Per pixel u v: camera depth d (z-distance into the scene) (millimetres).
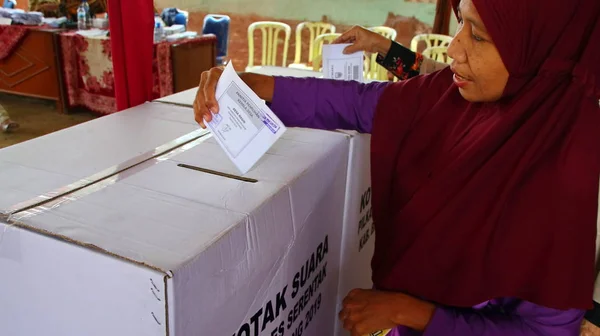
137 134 847
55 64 3674
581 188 605
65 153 739
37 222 518
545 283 611
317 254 845
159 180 657
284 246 680
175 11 4203
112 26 1047
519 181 644
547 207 620
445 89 830
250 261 584
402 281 749
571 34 622
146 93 1132
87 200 583
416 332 775
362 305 740
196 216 556
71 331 525
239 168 698
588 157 614
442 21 4762
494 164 656
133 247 479
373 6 5008
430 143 804
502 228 649
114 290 473
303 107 895
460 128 755
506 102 691
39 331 552
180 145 802
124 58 1078
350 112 897
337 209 912
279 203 642
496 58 644
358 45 1094
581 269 604
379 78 3822
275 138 700
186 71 3639
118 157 733
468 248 680
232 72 716
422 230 721
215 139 785
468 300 677
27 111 3863
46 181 633
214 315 529
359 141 953
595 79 619
